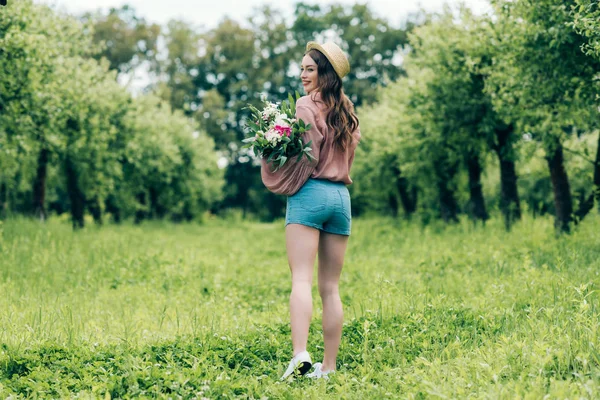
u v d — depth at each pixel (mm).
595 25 8156
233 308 7301
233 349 4660
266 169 4199
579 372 3613
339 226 4281
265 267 12242
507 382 3553
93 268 10477
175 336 5191
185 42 60156
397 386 3744
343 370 4211
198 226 39781
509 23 10805
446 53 15766
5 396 3707
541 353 3834
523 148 15531
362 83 54125
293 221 4168
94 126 19703
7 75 12781
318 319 5766
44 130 15102
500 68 12156
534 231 12828
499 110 12492
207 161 42000
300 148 4062
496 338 4590
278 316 6523
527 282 6285
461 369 3725
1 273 8930
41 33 14484
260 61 61656
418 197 32844
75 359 4309
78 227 22359
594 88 9961
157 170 33500
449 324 5133
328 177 4191
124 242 16406
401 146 21797
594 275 6633
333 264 4324
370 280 8859
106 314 6461
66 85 15492
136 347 4707
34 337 5066
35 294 7680
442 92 16406
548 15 9734
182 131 38312
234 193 65000
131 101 22984
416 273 9297
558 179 13148
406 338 4789
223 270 11094
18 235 14148
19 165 22141
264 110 4254
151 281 9414
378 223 28953
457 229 18172
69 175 22672
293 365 3941
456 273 8523
